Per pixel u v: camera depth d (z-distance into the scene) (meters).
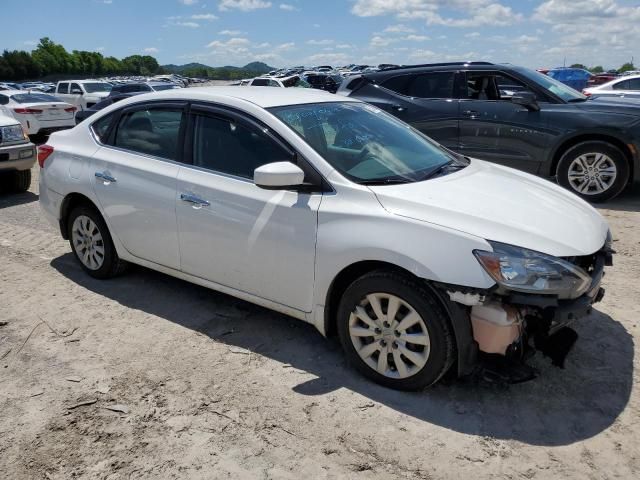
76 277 4.87
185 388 3.21
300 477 2.54
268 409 3.01
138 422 2.92
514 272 2.72
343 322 3.25
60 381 3.30
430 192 3.18
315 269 3.24
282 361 3.49
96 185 4.39
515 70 7.42
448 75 7.77
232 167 3.66
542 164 7.15
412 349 3.03
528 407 2.99
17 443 2.78
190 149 3.89
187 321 4.04
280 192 3.39
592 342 3.63
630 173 6.82
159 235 4.04
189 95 3.98
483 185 3.47
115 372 3.39
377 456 2.66
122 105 4.43
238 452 2.70
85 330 3.92
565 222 3.09
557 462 2.59
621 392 3.10
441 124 7.66
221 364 3.46
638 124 6.60
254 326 3.95
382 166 3.48
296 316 3.48
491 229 2.86
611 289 4.46
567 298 2.81
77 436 2.82
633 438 2.73
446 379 3.23
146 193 4.04
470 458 2.63
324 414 2.96
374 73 8.32
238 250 3.58
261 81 26.72
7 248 5.68
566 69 25.45
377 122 4.09
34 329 3.95
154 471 2.59
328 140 3.53
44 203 4.93
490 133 7.37
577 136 6.90
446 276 2.79
